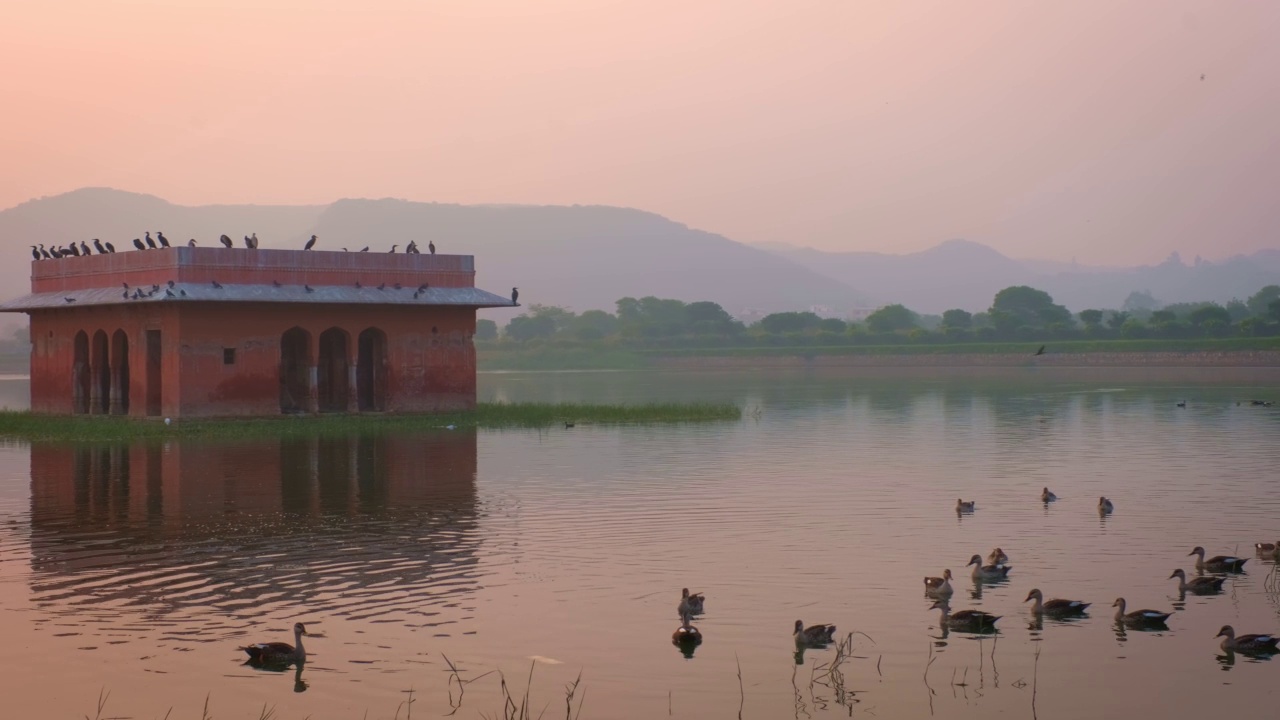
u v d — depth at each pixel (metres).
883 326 164.38
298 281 42.34
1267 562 18.36
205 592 16.66
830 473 28.83
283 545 19.78
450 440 36.50
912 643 14.26
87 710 12.19
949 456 32.66
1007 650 13.98
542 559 18.62
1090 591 16.62
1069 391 66.56
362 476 28.05
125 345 44.72
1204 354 110.50
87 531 21.09
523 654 13.85
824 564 18.22
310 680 13.02
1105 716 11.98
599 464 30.56
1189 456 32.22
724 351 141.00
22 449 33.75
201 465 30.05
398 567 18.11
